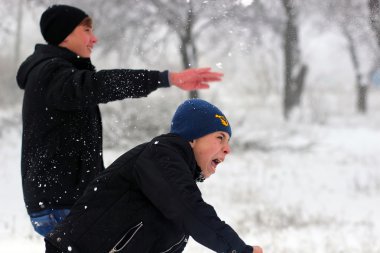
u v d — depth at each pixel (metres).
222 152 4.55
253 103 53.44
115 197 4.30
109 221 4.25
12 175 18.44
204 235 4.04
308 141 32.09
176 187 4.07
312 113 44.25
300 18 32.44
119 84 5.06
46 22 6.04
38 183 5.60
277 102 54.69
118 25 23.41
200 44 32.47
